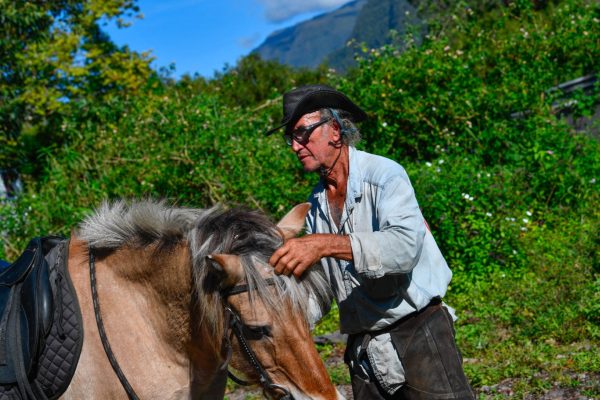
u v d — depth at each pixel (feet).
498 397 14.67
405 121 30.19
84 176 29.58
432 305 9.11
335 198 9.51
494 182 25.49
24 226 28.17
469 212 23.50
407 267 8.25
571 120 32.83
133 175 28.58
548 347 16.85
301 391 7.52
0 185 35.88
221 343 7.93
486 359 17.07
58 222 28.27
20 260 9.20
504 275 21.56
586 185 26.30
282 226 8.41
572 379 14.93
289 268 7.64
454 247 23.12
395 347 8.98
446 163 25.61
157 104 30.89
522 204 25.57
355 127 9.35
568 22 35.63
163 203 9.26
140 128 30.22
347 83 31.83
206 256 7.61
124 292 8.75
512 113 31.24
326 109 9.14
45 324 8.47
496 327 18.98
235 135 28.76
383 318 8.98
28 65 50.96
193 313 8.30
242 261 7.68
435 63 30.42
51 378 8.45
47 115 51.55
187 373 8.70
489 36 37.09
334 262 9.32
